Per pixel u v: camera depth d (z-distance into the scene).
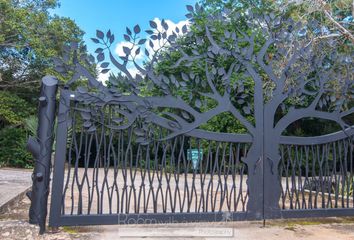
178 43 4.50
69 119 3.87
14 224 3.85
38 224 3.76
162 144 4.19
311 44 5.34
